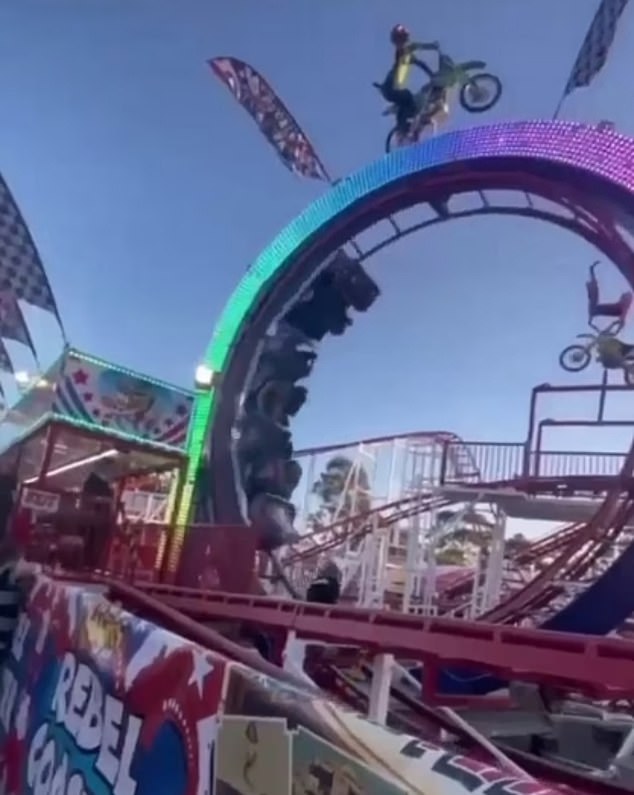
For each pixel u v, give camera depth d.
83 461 24.95
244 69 35.81
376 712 11.77
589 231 26.19
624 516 22.52
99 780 7.76
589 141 25.16
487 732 16.38
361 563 32.50
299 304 33.44
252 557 17.52
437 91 31.41
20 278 25.92
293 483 32.84
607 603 19.89
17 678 13.32
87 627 9.64
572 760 16.62
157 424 22.66
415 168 29.80
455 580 34.59
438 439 34.03
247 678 5.39
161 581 18.91
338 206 31.97
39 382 23.41
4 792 11.84
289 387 33.12
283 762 4.83
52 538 19.66
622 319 29.28
